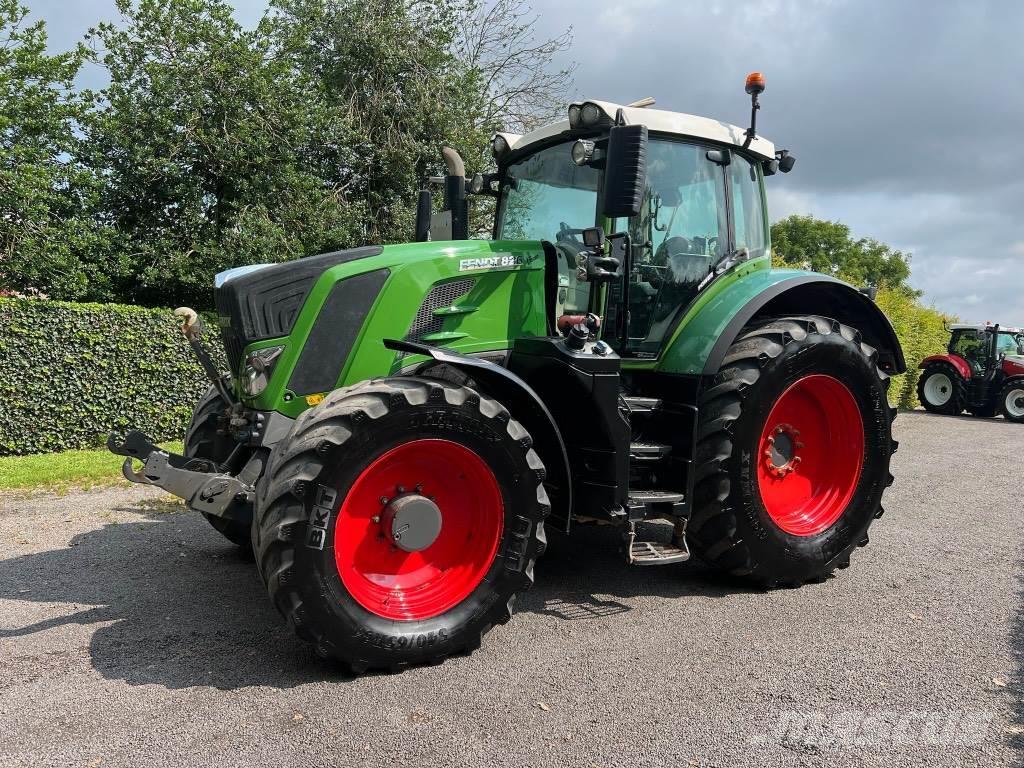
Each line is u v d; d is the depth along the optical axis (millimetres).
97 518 5336
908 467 8211
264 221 11148
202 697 2738
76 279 9852
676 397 3977
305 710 2652
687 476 3801
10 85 10031
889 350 4809
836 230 48281
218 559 4410
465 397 3033
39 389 7891
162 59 11406
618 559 4539
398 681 2898
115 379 8344
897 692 2865
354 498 2967
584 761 2373
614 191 3422
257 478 3260
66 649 3146
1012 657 3186
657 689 2863
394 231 13547
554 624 3514
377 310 3441
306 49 13500
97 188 10812
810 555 4070
